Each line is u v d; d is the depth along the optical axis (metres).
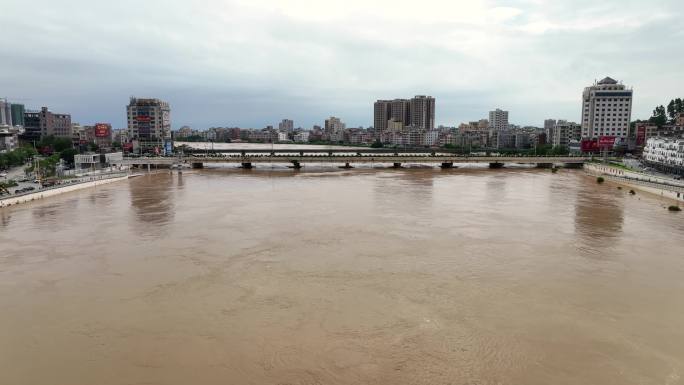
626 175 163.50
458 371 36.25
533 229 80.00
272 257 63.78
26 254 66.38
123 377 35.66
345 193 124.12
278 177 171.50
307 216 90.88
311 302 48.69
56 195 121.62
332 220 86.94
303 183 149.75
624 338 41.22
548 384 34.69
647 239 73.94
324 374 35.91
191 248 68.38
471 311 46.50
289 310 46.81
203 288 52.75
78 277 56.72
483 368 36.66
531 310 46.78
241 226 82.25
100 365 37.34
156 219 89.06
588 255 65.00
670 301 49.22
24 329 43.47
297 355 38.50
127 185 145.62
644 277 56.38
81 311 47.09
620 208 101.88
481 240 72.25
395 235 75.25
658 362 37.47
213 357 38.28
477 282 54.31
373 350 39.19
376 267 59.50
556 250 67.25
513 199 114.19
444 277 55.88
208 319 45.00
